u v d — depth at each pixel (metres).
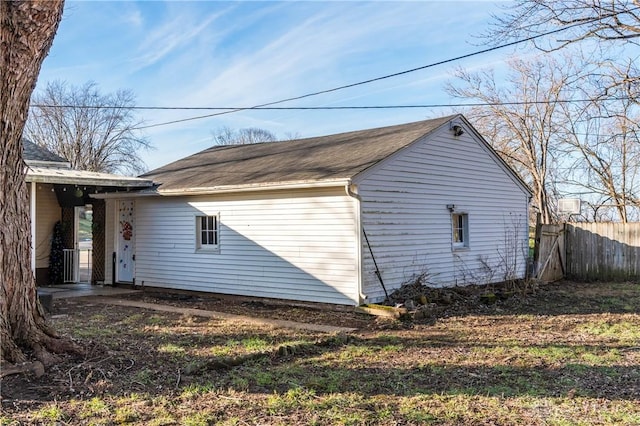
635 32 10.77
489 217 12.92
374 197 9.51
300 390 4.58
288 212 10.28
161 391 4.52
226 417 3.91
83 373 4.88
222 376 5.05
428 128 11.12
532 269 13.98
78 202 14.14
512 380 4.97
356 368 5.44
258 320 8.61
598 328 7.75
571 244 14.85
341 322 8.46
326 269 9.68
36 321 5.25
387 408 4.14
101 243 14.53
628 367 5.39
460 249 11.80
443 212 11.35
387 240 9.77
